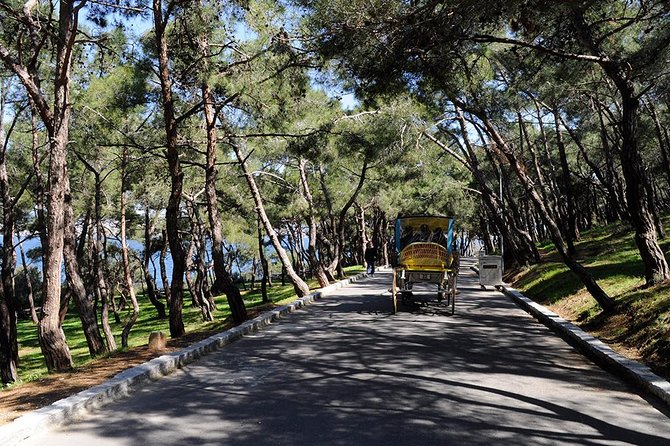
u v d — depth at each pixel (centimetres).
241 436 586
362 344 1138
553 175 3634
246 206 2934
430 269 1702
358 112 2042
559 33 1146
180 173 1485
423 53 1055
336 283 2892
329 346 1130
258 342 1216
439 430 593
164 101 1448
